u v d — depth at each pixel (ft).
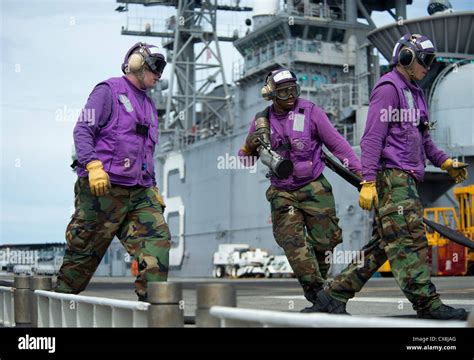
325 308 29.22
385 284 93.50
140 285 29.45
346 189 178.70
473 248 27.25
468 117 177.27
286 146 32.42
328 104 192.44
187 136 255.50
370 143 27.43
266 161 32.24
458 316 26.63
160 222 30.07
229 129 231.09
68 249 30.81
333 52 200.34
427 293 26.86
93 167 28.58
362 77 193.06
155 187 31.17
